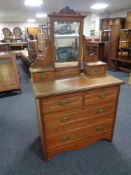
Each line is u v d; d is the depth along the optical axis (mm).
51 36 1504
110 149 1710
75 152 1677
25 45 8992
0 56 2971
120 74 4641
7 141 1885
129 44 4664
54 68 1601
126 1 4730
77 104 1416
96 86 1398
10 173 1459
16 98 3131
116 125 2121
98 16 7789
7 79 3172
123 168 1479
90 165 1518
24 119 2348
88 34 7824
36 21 11422
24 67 5984
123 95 3096
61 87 1379
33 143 1838
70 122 1474
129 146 1751
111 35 4930
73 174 1430
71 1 4590
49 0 4355
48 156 1546
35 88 1371
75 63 1688
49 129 1415
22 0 4203
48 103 1300
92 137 1681
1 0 4168
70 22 1512
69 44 1603
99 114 1577
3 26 11094
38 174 1438
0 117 2420
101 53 5414
